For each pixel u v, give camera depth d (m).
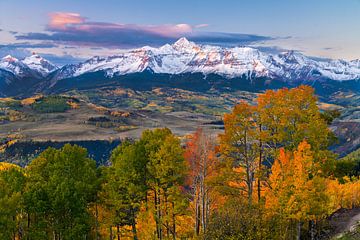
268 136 34.72
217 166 35.59
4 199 31.66
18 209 33.72
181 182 35.06
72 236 32.97
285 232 32.16
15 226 32.53
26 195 33.12
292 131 34.53
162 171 33.38
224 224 29.22
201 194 34.44
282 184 29.66
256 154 35.59
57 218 33.47
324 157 33.44
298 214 29.03
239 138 35.25
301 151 30.17
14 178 35.59
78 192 33.94
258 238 28.09
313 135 33.56
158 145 34.81
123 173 34.41
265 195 32.84
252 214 29.47
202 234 30.30
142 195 34.78
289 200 29.16
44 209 32.91
